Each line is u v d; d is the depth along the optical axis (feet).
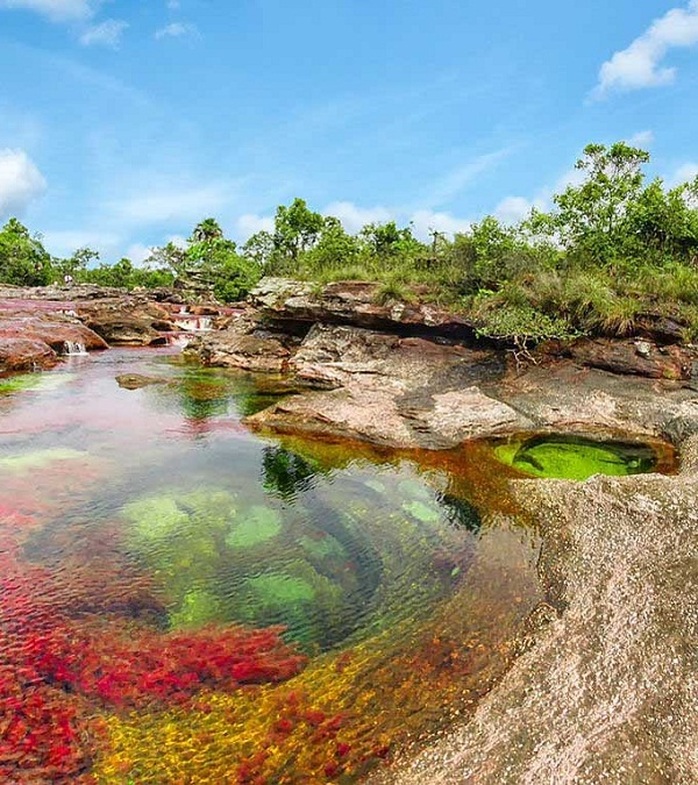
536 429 43.73
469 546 27.17
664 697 17.15
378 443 41.57
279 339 77.36
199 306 155.33
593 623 20.80
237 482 34.58
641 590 22.45
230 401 55.21
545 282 54.90
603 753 15.17
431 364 56.75
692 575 23.03
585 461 38.06
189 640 20.20
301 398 50.31
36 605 21.76
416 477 35.60
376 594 23.31
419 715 16.80
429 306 60.18
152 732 16.08
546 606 22.26
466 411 45.34
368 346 62.39
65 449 39.17
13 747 15.38
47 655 19.06
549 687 17.74
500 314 53.31
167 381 64.28
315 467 37.32
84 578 23.73
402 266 71.97
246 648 19.85
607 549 25.77
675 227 61.67
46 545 26.17
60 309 108.06
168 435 43.60
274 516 30.17
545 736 15.81
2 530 27.14
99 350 91.66
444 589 23.65
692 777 14.49
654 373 48.21
